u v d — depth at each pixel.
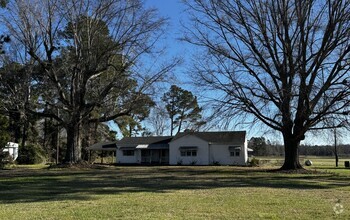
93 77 38.75
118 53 37.72
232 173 30.58
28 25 36.22
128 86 37.78
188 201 12.85
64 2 36.66
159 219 9.51
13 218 9.70
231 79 35.34
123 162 59.97
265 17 31.23
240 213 10.42
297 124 31.31
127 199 13.45
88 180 22.86
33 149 54.16
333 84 28.98
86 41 37.38
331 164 58.59
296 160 33.09
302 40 29.55
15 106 37.69
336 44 28.88
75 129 38.50
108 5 36.97
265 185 19.53
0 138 38.75
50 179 23.81
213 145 55.44
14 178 24.91
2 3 28.09
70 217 9.84
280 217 9.83
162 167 44.50
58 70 37.97
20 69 36.94
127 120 61.53
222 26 32.19
